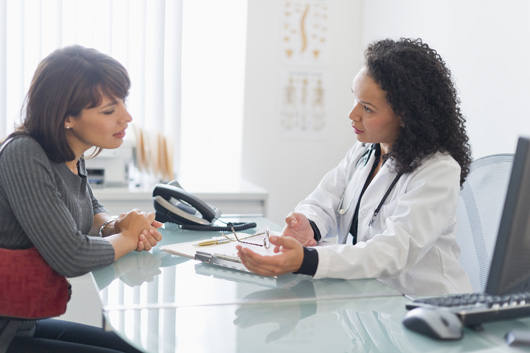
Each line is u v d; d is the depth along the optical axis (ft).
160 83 10.85
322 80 12.07
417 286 5.21
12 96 10.16
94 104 4.70
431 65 5.13
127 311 3.61
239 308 3.73
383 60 5.06
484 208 5.52
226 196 9.59
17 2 10.00
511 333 3.27
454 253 5.49
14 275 4.46
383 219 5.24
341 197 6.25
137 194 9.39
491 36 8.45
